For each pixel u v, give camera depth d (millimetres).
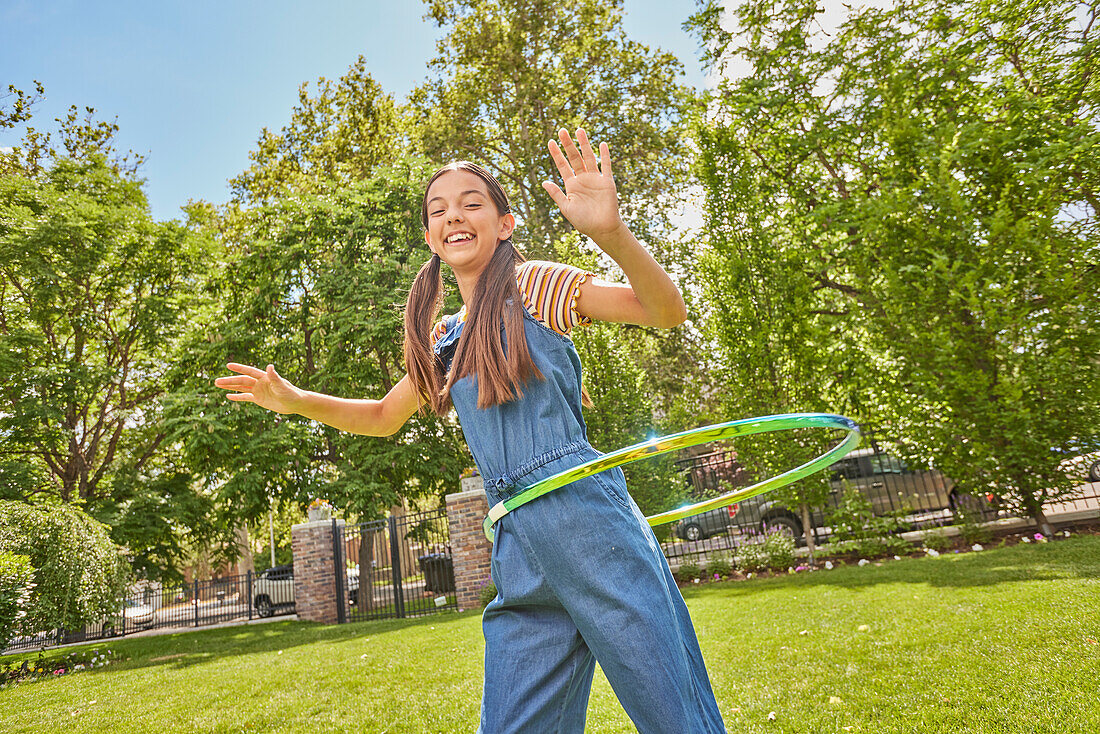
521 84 20953
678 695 1221
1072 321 7734
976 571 6418
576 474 1297
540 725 1307
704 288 10891
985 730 2617
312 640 9719
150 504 16453
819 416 1555
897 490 11102
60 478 17547
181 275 18531
